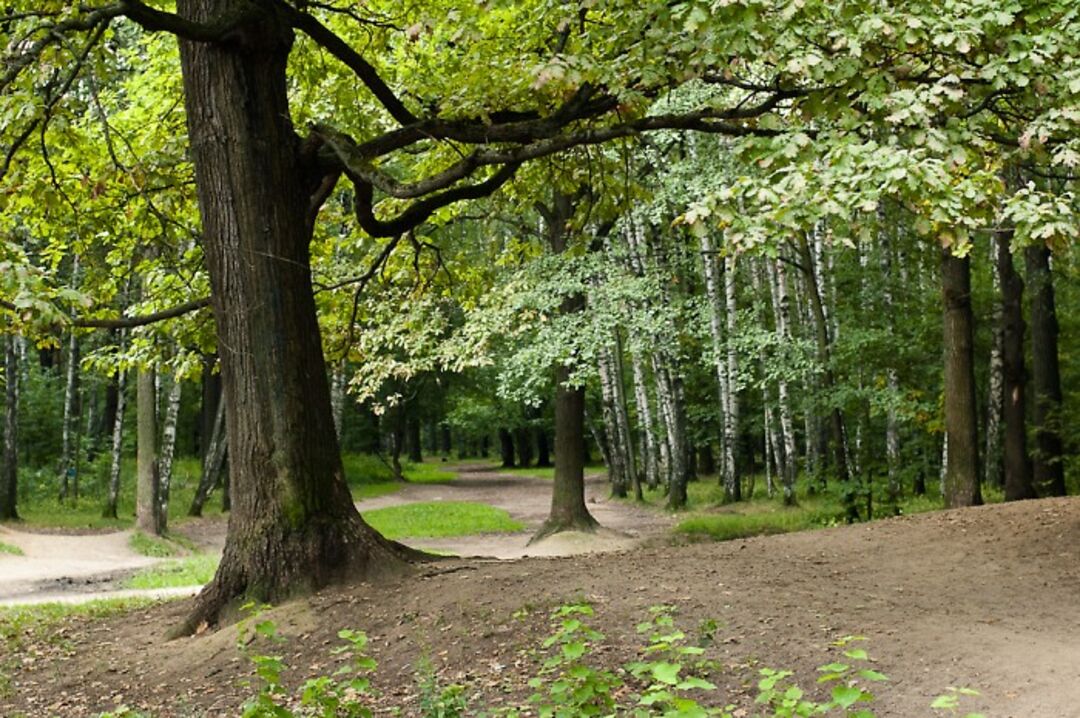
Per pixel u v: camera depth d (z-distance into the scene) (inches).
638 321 724.0
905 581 356.2
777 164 278.2
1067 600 323.9
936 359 853.8
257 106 353.1
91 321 377.4
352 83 494.0
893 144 269.7
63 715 258.5
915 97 285.9
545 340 723.4
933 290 895.1
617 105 374.0
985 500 900.6
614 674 236.1
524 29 397.4
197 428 1772.9
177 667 293.4
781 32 299.4
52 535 925.8
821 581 344.8
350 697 243.3
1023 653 246.7
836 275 977.5
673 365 1097.4
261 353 345.4
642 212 734.5
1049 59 291.0
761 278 1250.6
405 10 470.3
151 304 493.0
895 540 440.5
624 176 482.6
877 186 249.4
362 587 334.3
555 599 302.8
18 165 396.5
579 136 358.0
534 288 719.1
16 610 449.7
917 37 285.1
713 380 1274.6
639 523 985.5
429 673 223.0
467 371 1803.6
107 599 498.6
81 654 325.1
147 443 917.8
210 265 354.3
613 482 1358.3
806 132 314.8
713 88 635.5
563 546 737.0
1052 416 751.7
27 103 329.7
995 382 890.1
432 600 311.0
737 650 253.6
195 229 520.7
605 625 275.7
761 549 428.1
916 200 255.4
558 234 753.6
